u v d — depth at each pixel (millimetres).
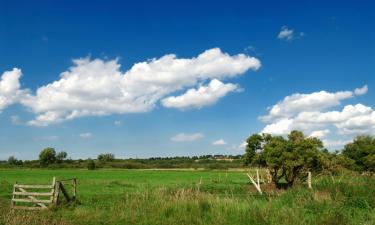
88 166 142500
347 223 19422
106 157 187375
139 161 188250
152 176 92875
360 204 22547
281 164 45688
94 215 23219
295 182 45625
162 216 22375
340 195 24422
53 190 27938
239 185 53656
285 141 47281
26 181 64125
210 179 78312
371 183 26844
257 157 48812
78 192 42531
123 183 58625
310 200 22969
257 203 23672
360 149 61562
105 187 50812
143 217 22344
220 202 23609
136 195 27062
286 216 20344
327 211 20891
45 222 20750
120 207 24859
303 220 19656
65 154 162500
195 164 172375
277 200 24188
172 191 28422
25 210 26578
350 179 28922
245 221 20516
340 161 54812
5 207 26359
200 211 22547
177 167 164750
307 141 46344
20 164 161500
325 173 47219
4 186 44344
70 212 25172
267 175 49156
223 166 153500
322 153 48062
